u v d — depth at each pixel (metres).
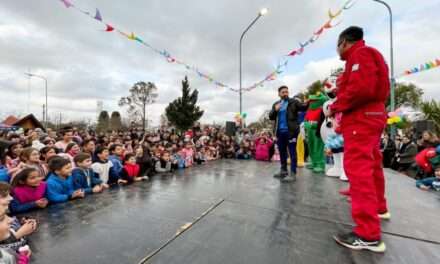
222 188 3.03
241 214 2.03
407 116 9.41
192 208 2.19
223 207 2.22
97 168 3.40
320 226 1.78
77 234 1.64
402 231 1.72
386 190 3.07
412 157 5.78
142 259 1.32
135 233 1.65
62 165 2.67
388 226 1.81
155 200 2.48
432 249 1.46
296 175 4.03
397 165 6.58
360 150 1.57
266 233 1.65
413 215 2.06
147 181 3.71
